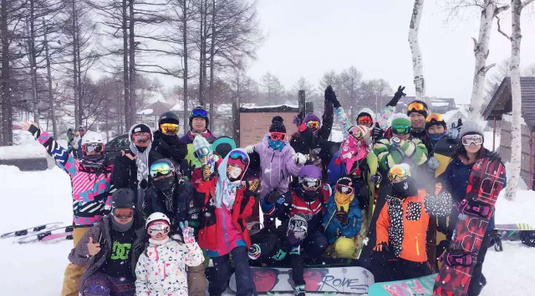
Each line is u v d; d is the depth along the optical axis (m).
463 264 4.02
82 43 31.30
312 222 4.94
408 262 4.48
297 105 13.83
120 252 4.12
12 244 6.85
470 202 4.05
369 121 5.78
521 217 8.55
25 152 20.52
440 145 4.73
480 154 4.14
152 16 26.53
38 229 7.58
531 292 4.76
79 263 4.04
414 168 4.72
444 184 4.44
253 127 14.01
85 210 4.33
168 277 4.00
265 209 4.84
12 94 27.73
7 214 9.04
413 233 4.39
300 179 4.70
